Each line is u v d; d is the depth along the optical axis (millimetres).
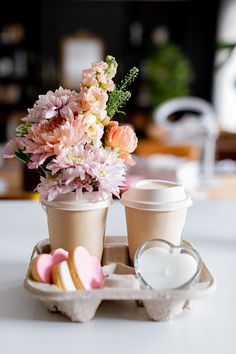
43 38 5340
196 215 1088
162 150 2256
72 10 5355
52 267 634
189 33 5441
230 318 627
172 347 569
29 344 573
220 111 4824
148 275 623
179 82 4758
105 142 691
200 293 602
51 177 672
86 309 607
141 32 5508
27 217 1067
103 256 757
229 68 4453
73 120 652
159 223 707
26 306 654
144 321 619
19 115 5215
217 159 2494
